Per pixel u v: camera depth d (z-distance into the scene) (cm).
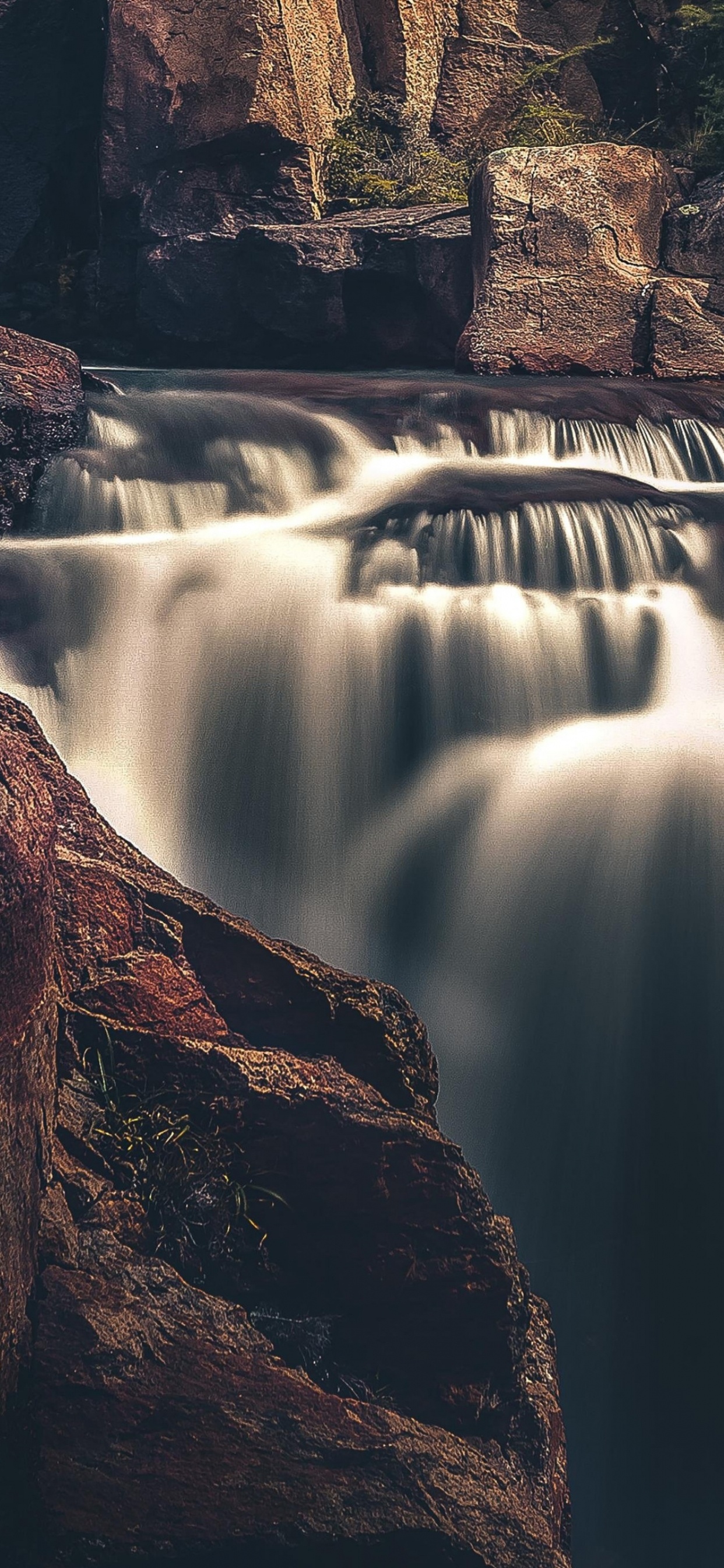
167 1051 493
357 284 1786
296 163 1886
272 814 812
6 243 2058
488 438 1177
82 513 988
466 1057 711
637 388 1292
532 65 2203
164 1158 480
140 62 1880
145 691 829
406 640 842
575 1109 676
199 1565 406
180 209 1883
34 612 836
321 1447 441
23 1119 421
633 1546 607
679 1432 616
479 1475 474
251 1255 484
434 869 773
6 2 2017
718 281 1573
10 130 2052
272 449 1078
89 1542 398
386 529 937
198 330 1902
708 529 986
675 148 1919
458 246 1723
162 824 808
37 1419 410
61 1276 435
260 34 1823
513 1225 668
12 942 411
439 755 832
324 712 824
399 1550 434
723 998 673
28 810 440
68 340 2022
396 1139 493
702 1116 654
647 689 896
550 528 945
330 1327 490
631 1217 648
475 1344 502
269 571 872
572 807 747
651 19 2109
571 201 1569
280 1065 500
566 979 701
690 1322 625
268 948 516
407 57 2106
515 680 858
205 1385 437
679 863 708
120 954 506
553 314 1558
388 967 764
